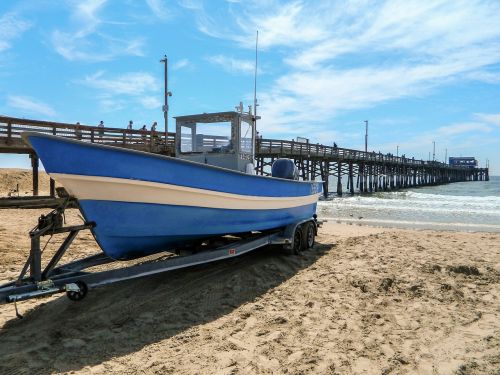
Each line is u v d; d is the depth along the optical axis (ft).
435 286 19.11
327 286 19.33
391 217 63.31
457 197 117.50
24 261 24.35
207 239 22.18
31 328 14.67
